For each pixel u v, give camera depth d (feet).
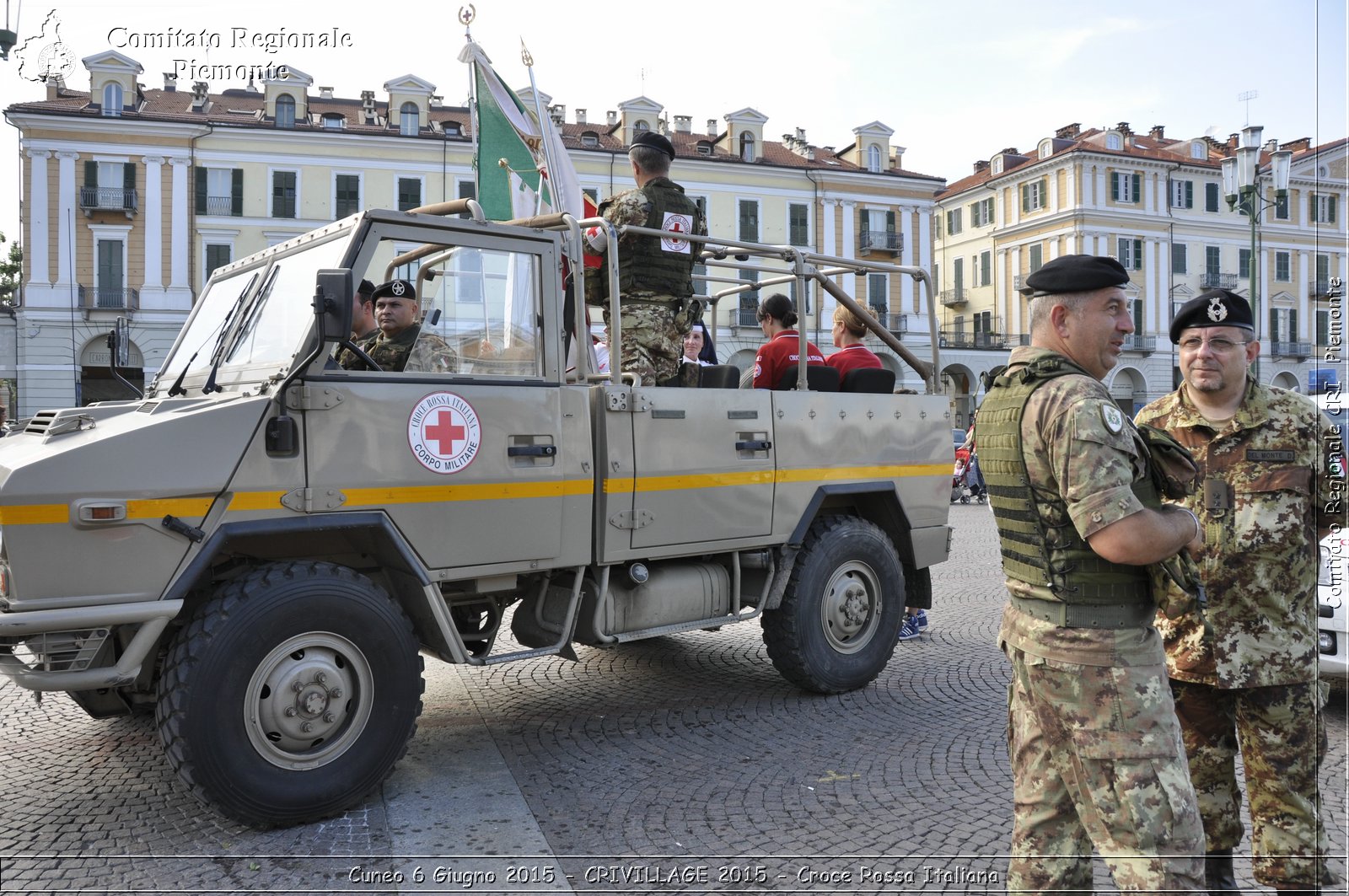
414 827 12.51
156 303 120.78
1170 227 159.94
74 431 12.25
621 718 17.21
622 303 17.66
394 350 13.92
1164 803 7.54
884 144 150.41
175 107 131.95
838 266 19.39
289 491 12.43
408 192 128.98
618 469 15.52
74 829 12.40
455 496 13.83
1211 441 10.19
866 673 18.83
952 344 149.38
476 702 18.22
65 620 11.02
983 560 38.17
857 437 19.21
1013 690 8.71
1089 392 7.91
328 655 12.67
